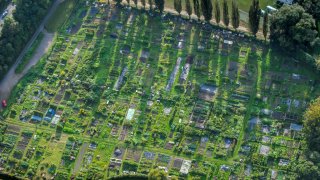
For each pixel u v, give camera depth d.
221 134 152.00
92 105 160.88
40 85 166.38
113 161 150.25
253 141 150.00
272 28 163.50
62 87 165.38
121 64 168.12
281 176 143.62
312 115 142.88
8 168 152.25
